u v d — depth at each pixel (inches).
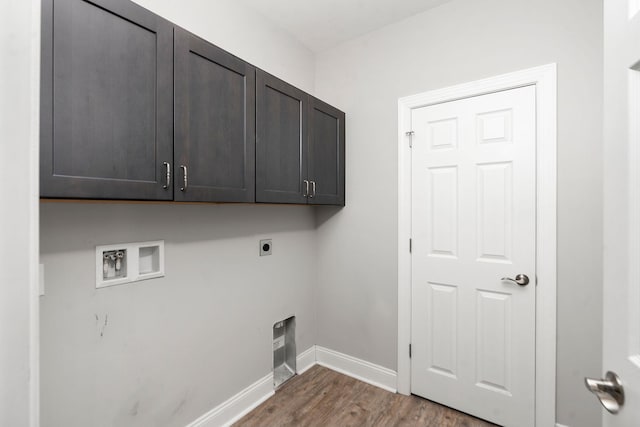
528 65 64.3
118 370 51.9
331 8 77.0
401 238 81.2
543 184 62.6
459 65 72.8
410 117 80.2
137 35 42.5
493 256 68.7
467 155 71.7
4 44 14.1
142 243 55.1
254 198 60.9
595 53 58.0
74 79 36.3
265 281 81.0
